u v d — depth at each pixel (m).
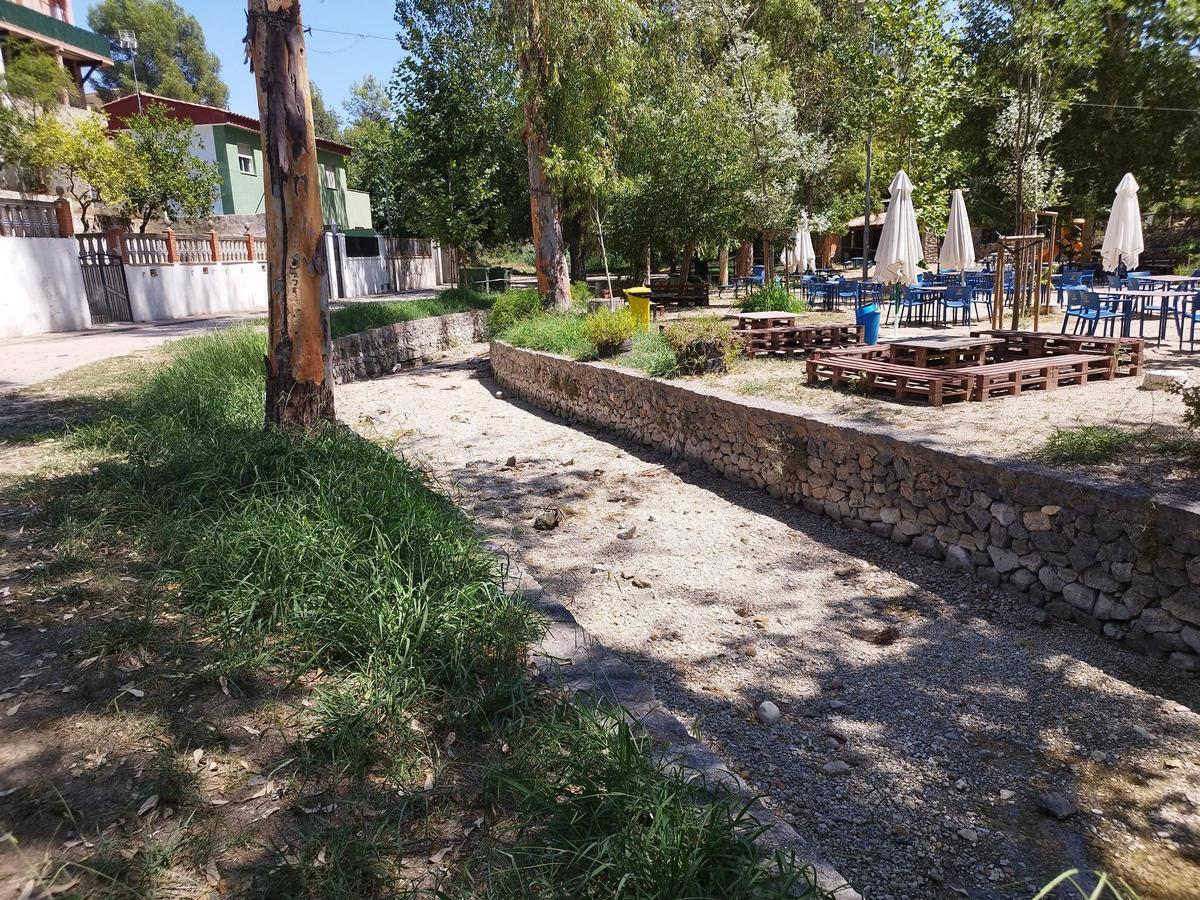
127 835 2.36
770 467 7.28
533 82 14.48
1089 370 8.52
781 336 11.77
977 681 4.17
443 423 10.95
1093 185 25.88
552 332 12.84
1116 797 3.26
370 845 2.36
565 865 2.25
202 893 2.18
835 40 26.56
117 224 26.23
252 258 27.70
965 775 3.44
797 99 25.55
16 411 8.60
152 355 13.11
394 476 5.16
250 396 7.68
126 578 3.96
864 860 2.96
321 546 3.88
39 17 25.30
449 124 23.20
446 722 3.02
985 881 2.84
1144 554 4.27
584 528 6.63
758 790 3.36
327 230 28.17
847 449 6.43
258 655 3.29
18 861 2.23
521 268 51.09
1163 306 11.09
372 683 3.15
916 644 4.57
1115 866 2.88
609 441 9.77
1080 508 4.59
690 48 20.83
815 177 22.58
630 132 19.44
